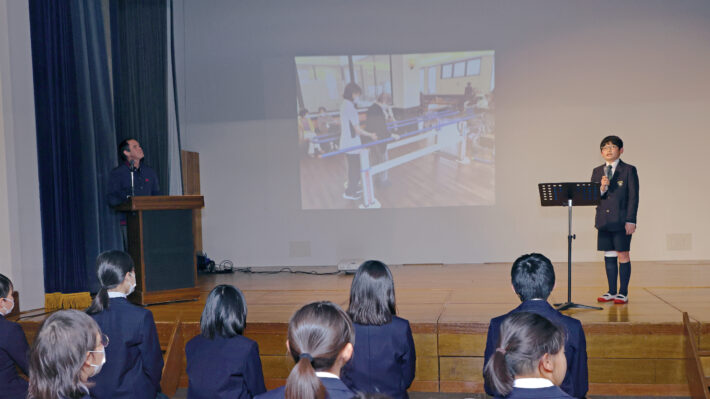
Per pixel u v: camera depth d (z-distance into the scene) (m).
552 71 6.31
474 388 3.25
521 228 6.39
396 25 6.49
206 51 6.70
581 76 6.27
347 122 6.57
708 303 3.65
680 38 6.13
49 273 4.33
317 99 6.61
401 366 2.17
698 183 6.17
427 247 6.52
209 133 6.72
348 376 2.12
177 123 6.06
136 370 2.26
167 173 5.95
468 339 3.26
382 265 2.16
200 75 6.71
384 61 6.51
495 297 4.17
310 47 6.60
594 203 3.56
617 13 6.20
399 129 6.52
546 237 6.36
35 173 4.30
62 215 4.40
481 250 6.45
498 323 2.16
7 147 4.12
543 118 6.33
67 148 4.47
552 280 2.25
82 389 1.42
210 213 6.75
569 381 2.09
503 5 6.35
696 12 6.11
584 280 4.88
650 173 6.21
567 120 6.30
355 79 6.55
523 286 2.25
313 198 6.64
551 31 6.29
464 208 6.46
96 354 1.48
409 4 6.46
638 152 6.22
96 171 4.84
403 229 6.54
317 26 6.58
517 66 6.35
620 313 3.38
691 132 6.15
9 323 2.45
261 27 6.64
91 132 4.80
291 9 6.60
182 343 3.52
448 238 6.49
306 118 6.62
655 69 6.17
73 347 1.40
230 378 1.94
